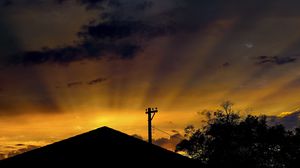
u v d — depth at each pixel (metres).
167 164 20.11
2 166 18.72
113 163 19.70
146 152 20.09
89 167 19.44
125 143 20.08
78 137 19.75
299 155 40.44
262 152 40.38
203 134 40.91
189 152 41.03
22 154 18.98
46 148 19.27
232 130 40.28
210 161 40.25
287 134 40.72
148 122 36.72
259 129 40.28
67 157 19.34
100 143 19.88
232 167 40.19
